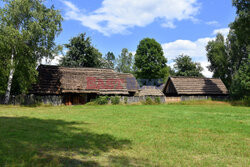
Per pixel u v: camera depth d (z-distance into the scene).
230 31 52.44
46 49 24.92
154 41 66.62
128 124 11.27
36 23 22.78
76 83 30.03
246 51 49.84
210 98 39.09
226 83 54.75
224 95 41.59
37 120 12.05
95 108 22.22
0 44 21.19
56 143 6.69
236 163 5.44
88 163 4.98
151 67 65.44
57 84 28.94
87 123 11.48
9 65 21.78
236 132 9.50
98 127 10.18
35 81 25.94
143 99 31.94
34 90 27.03
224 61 52.56
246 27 29.67
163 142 7.41
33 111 18.31
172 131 9.46
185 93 38.56
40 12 24.14
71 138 7.49
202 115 16.00
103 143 7.04
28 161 4.82
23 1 22.52
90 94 31.02
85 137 7.78
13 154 5.25
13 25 23.25
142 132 9.10
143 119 13.41
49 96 26.23
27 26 22.97
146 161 5.36
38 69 30.83
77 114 16.20
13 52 23.45
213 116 15.37
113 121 12.39
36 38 24.14
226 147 6.96
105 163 5.07
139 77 68.38
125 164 5.05
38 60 25.61
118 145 6.82
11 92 25.97
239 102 30.22
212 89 41.00
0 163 4.61
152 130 9.62
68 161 5.04
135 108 22.48
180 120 13.08
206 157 5.88
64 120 12.52
